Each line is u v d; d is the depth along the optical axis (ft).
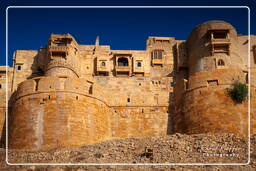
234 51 142.51
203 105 124.36
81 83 126.31
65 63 138.82
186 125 127.65
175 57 154.51
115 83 145.18
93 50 153.17
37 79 126.52
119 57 150.30
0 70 147.64
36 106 119.65
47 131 115.24
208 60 139.85
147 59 151.23
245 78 127.95
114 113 137.49
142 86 145.48
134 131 134.82
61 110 118.32
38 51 152.15
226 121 118.93
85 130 119.65
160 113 138.00
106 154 96.94
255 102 122.93
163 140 106.83
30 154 103.86
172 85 147.95
